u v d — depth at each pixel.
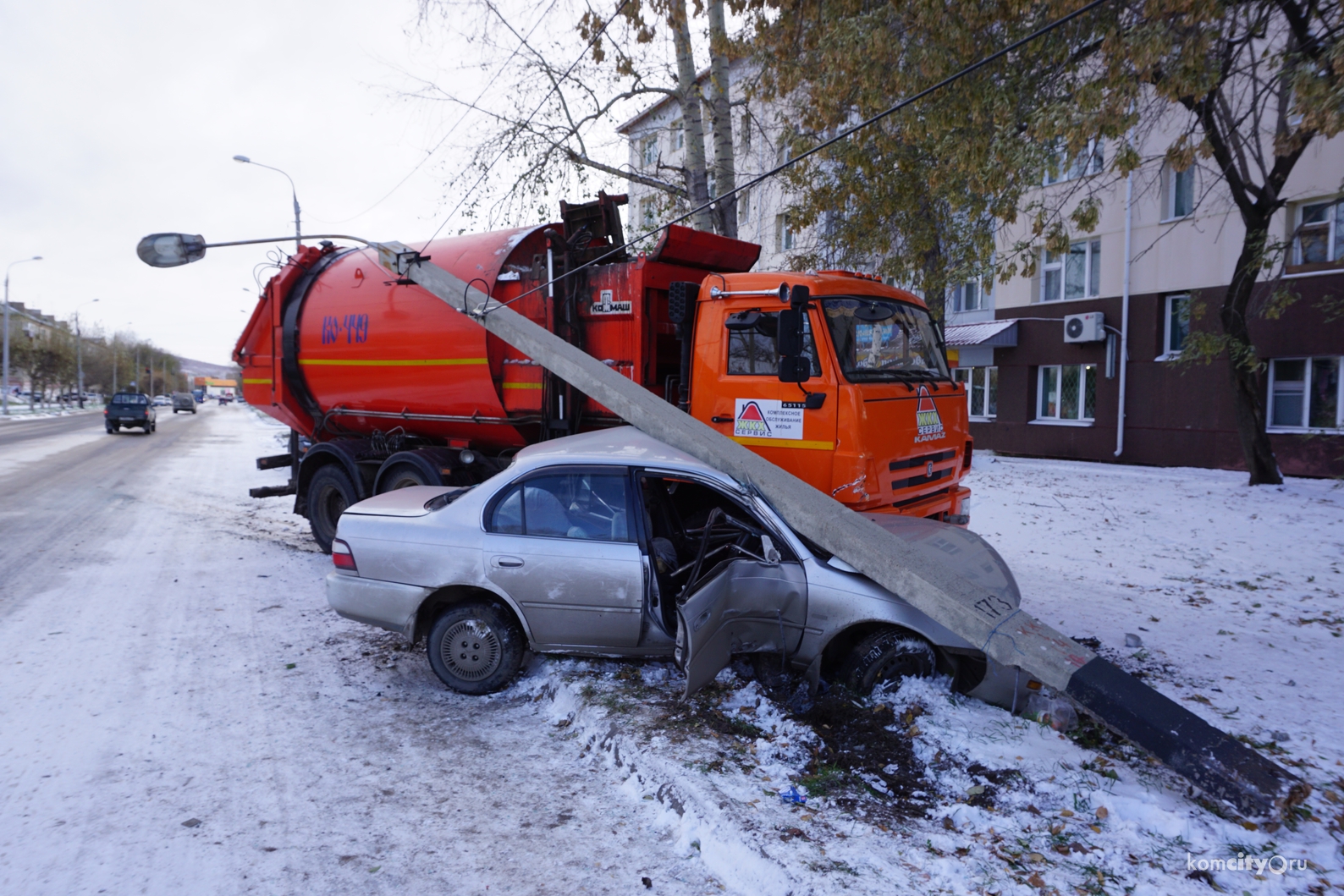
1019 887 2.91
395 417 8.75
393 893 3.01
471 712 4.72
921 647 4.23
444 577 4.86
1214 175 15.80
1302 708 4.58
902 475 5.90
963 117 8.54
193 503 13.41
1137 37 7.19
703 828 3.32
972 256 10.36
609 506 4.73
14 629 6.25
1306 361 15.29
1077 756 3.75
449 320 7.95
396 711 4.73
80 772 3.95
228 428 40.38
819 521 4.41
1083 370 19.20
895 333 6.37
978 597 4.09
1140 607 6.73
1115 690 3.60
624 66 11.93
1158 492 13.04
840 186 11.57
